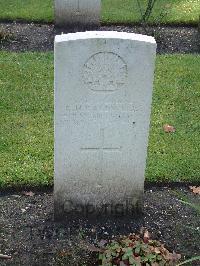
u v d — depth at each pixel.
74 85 2.59
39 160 3.26
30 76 4.15
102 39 2.51
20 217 2.92
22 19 5.11
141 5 5.47
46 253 2.72
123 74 2.59
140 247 2.57
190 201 3.06
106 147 2.75
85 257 2.67
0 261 2.68
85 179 2.82
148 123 2.70
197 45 4.80
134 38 2.53
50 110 3.75
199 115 3.75
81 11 4.93
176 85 4.11
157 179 3.18
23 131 3.51
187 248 2.77
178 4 5.53
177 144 3.46
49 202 3.03
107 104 2.65
